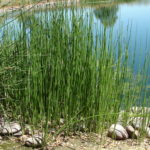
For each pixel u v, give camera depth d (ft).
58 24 8.55
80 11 8.64
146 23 31.09
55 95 8.49
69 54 8.51
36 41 8.60
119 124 9.01
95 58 8.59
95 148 8.02
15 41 8.79
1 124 8.48
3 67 8.32
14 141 8.13
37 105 8.55
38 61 8.45
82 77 8.52
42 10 8.77
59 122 8.57
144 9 45.14
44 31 8.61
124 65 8.95
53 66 8.38
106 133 8.78
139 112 9.21
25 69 8.66
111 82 8.64
